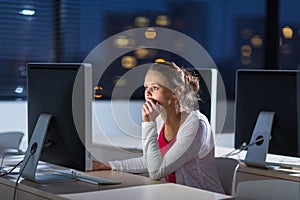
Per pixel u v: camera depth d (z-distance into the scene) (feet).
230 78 18.47
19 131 14.88
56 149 9.25
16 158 12.58
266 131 10.87
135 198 8.31
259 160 10.92
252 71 11.19
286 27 18.62
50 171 10.31
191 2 17.95
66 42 16.35
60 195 8.39
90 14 16.62
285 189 8.54
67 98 8.96
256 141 10.97
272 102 10.85
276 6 18.78
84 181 9.46
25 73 15.81
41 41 16.05
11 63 15.61
